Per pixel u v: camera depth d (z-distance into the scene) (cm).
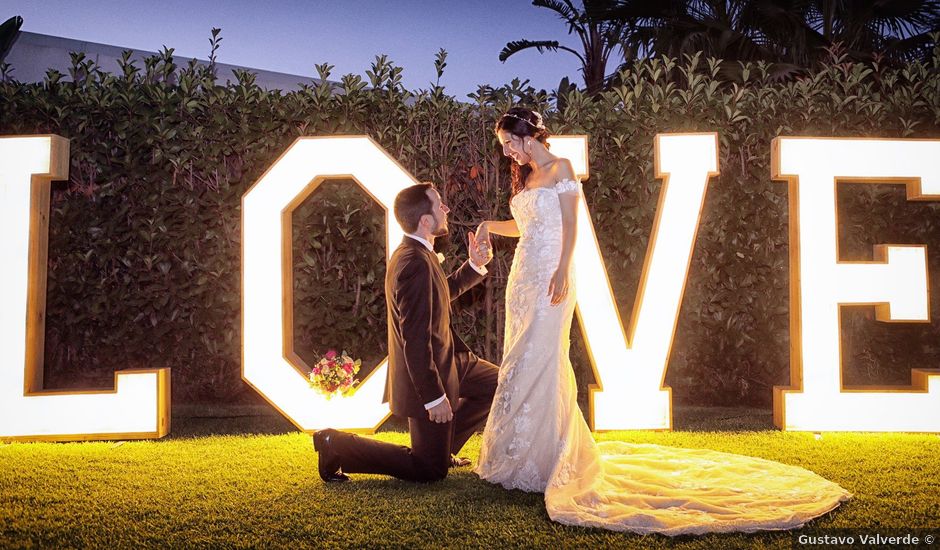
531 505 298
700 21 886
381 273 487
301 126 481
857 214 500
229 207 481
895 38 904
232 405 502
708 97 482
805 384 432
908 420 427
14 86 462
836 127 484
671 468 338
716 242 496
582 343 506
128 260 478
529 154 338
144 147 475
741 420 470
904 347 506
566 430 319
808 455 378
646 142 484
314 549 252
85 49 651
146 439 423
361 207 485
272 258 427
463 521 278
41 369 430
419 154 488
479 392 359
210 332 491
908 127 477
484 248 378
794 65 776
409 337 304
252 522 277
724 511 277
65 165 429
